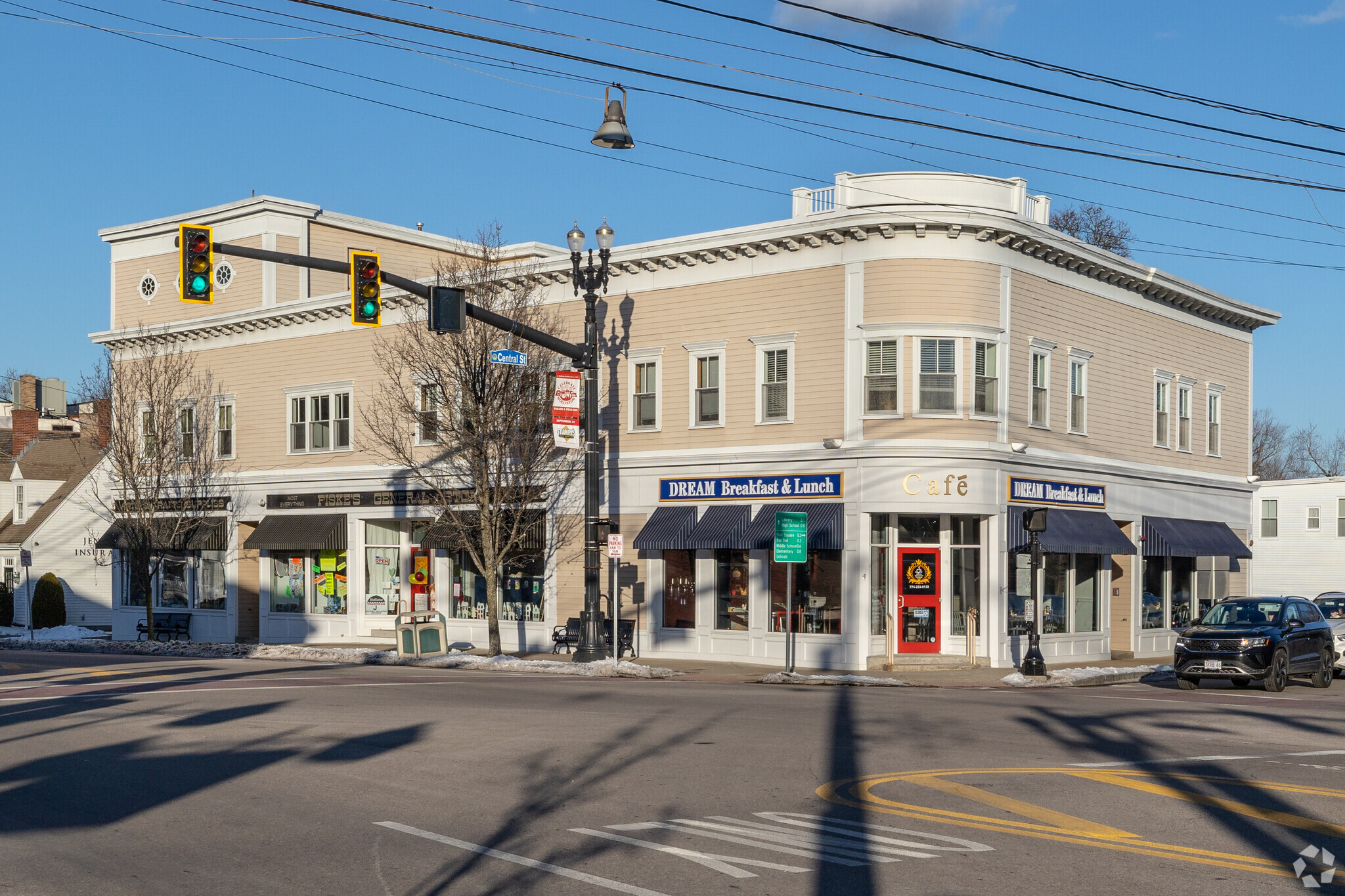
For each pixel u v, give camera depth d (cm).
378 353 3550
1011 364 2933
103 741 1498
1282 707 2061
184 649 3619
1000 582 2883
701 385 3127
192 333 4181
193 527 4069
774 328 2991
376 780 1208
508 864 862
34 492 5759
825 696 2116
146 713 1783
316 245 4184
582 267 3238
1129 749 1455
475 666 2877
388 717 1697
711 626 3097
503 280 3312
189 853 909
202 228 1908
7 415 8200
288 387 3950
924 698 2131
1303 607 2656
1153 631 3562
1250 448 4109
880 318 2831
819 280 2925
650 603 3191
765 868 848
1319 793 1155
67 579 5384
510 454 3212
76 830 994
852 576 2841
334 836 962
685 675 2695
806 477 2912
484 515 3114
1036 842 932
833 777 1225
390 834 966
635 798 1112
